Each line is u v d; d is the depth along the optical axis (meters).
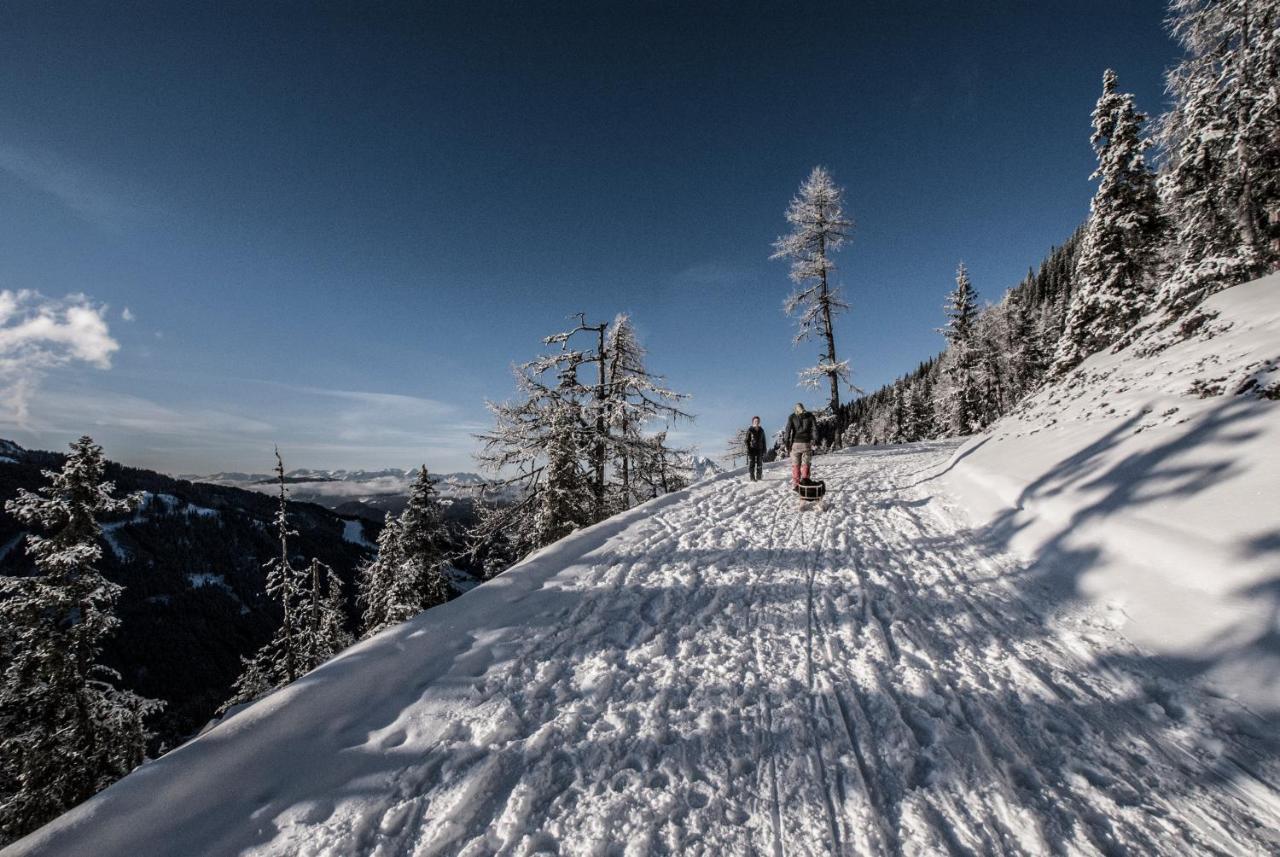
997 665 3.62
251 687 23.42
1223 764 2.55
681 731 2.95
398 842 2.22
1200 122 15.51
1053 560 5.37
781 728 2.96
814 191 22.38
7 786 13.25
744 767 2.65
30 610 13.93
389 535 22.45
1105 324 19.84
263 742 2.69
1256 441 4.77
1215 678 3.11
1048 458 8.05
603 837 2.23
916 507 8.93
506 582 5.11
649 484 18.31
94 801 2.21
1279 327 7.53
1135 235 19.55
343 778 2.57
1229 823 2.21
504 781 2.58
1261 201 14.41
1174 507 4.75
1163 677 3.29
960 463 11.74
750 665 3.70
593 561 6.04
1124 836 2.17
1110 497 5.64
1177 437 5.85
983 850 2.12
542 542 14.66
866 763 2.67
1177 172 16.27
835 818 2.31
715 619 4.49
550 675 3.57
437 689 3.35
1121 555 4.70
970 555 6.19
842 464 15.30
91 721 13.99
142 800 2.25
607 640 4.10
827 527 7.67
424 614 4.33
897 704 3.18
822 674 3.55
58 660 13.93
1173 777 2.51
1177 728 2.84
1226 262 13.50
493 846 2.21
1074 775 2.55
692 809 2.38
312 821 2.31
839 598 4.93
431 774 2.62
